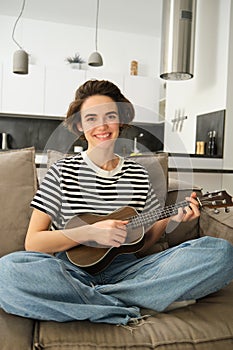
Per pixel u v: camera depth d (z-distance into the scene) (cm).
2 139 509
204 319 110
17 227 154
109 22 518
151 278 119
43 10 484
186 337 102
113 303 112
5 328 101
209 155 340
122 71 554
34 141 523
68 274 110
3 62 483
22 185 158
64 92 500
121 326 105
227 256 121
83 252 131
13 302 105
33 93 491
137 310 112
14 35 514
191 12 352
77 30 536
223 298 125
